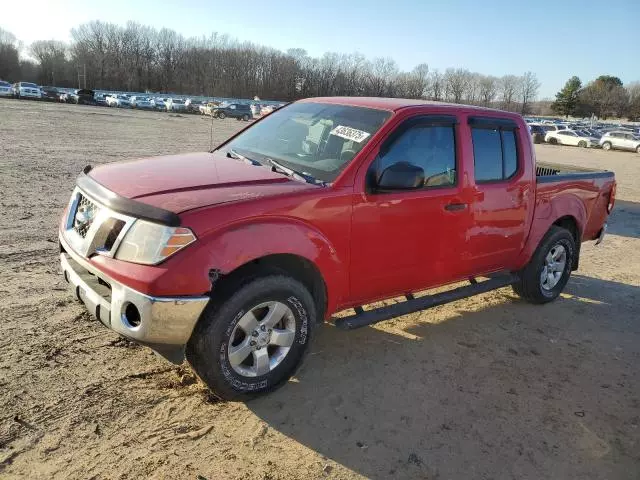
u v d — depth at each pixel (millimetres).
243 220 3232
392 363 4289
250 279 3293
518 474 3166
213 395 3594
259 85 112625
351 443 3277
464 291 4891
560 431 3621
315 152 4117
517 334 5102
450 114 4469
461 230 4547
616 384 4336
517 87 126938
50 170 11703
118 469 2859
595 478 3201
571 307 5988
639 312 6027
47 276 5289
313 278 3773
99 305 3211
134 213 3092
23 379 3508
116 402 3402
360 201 3775
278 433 3299
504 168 4930
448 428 3523
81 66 115312
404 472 3086
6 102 44812
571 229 6129
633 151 41656
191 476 2871
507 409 3814
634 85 138750
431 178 4273
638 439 3629
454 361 4430
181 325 3059
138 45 119062
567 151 38500
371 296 4164
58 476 2764
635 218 12148
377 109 4277
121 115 41031
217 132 30328
